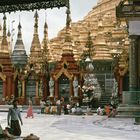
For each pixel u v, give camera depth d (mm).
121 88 63469
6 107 66250
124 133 25625
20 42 78375
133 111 41438
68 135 24188
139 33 42000
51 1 16375
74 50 78688
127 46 66438
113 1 94500
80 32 88500
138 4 37062
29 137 18078
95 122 36469
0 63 73250
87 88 61000
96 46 73812
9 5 17016
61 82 67312
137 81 42938
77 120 39969
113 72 66875
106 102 63688
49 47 88938
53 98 66125
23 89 70625
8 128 21750
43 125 32906
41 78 70062
